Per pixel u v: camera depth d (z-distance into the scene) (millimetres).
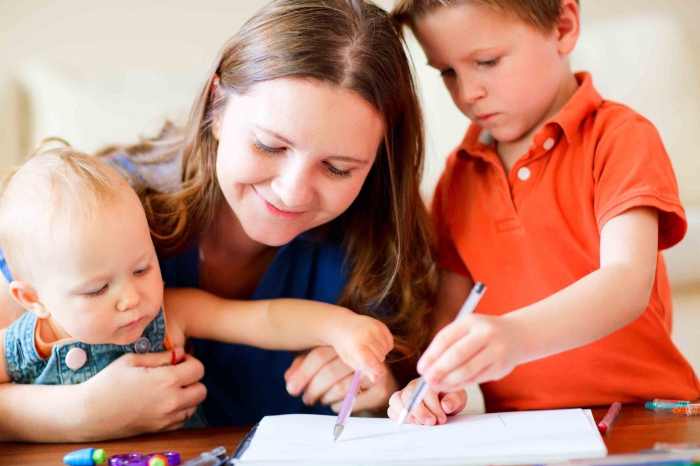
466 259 1121
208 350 1130
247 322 989
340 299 1078
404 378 1058
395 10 1041
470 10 959
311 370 974
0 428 867
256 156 866
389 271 1064
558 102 1075
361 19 905
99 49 2242
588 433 719
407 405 759
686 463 637
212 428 912
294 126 826
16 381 913
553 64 1025
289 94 829
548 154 1062
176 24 2266
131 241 822
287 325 971
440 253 1171
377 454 683
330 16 880
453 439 728
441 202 1178
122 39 2250
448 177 1175
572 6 1035
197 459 722
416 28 1022
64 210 811
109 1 2244
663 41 2135
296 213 916
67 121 1835
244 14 2289
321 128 827
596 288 791
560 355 1071
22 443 865
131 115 1817
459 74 1014
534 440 702
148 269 858
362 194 1074
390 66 913
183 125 1245
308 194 868
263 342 988
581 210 1025
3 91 1921
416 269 1104
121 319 829
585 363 1057
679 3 2352
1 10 2209
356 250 1091
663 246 965
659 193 901
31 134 1877
